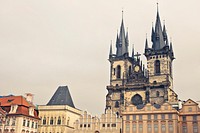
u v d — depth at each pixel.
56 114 117.62
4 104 111.56
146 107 105.50
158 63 132.88
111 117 111.00
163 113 102.12
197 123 99.62
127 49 145.75
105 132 109.62
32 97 126.88
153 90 127.81
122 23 153.50
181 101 116.94
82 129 113.25
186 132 100.06
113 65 142.75
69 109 120.19
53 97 129.88
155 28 141.25
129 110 107.69
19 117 104.56
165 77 128.00
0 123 105.56
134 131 104.25
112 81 139.62
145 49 136.00
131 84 132.62
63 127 114.88
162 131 100.56
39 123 118.00
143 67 137.62
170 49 139.75
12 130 103.56
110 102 134.00
